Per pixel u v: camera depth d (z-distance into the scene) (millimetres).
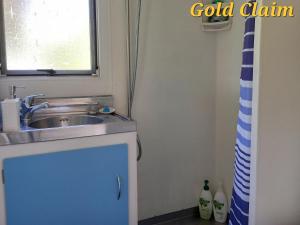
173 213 2238
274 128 1307
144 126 2053
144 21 1969
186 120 2191
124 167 1482
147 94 2037
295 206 1400
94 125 1396
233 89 2088
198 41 2162
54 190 1354
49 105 1717
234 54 2059
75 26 1834
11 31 1688
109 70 1893
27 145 1286
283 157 1342
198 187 2295
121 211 1506
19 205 1305
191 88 2180
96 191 1436
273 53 1263
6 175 1268
